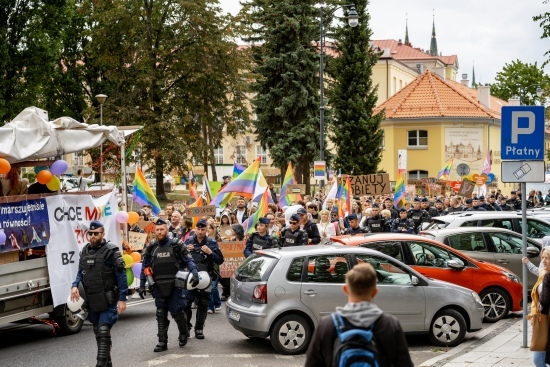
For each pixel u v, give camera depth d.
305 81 49.47
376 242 13.72
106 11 44.72
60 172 13.23
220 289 20.30
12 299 12.04
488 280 14.42
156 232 11.84
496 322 14.49
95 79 53.91
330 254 11.93
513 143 11.22
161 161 44.34
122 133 15.14
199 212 19.31
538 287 8.67
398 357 4.84
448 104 62.12
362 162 50.09
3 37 42.34
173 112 44.66
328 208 22.34
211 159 48.12
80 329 13.99
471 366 10.30
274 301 11.57
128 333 13.54
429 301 12.16
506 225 18.06
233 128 48.00
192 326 14.22
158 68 46.47
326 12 49.59
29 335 13.72
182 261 11.94
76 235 13.59
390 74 91.62
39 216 12.62
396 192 28.66
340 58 50.69
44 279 12.73
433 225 18.28
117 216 14.95
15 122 12.48
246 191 20.72
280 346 11.61
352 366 4.67
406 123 61.75
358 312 4.86
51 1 43.97
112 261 10.05
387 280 12.07
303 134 48.59
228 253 17.08
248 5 49.56
